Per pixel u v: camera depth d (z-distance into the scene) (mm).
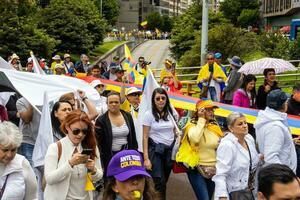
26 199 4684
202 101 6836
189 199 8234
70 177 5008
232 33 28016
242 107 8875
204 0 20781
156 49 64875
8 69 8492
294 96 7656
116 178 3467
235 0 68000
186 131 6859
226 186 5625
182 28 39031
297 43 28438
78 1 49188
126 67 16250
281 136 5594
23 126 6945
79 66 17547
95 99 8500
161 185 7027
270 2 68062
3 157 4434
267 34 30391
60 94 7594
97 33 50719
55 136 6215
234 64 12328
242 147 5684
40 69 10531
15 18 32531
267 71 9570
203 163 6781
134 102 8367
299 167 6836
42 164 5992
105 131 6703
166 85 13375
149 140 7156
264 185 2740
